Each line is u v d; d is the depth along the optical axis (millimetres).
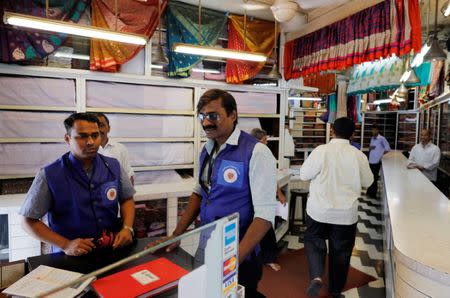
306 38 4738
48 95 3500
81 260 1433
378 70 6438
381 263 3752
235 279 905
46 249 2783
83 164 1689
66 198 1638
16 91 3357
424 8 4184
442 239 1743
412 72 4699
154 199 3242
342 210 2695
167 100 4184
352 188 2762
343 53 4082
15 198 3018
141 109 4020
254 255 1500
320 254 2820
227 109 1519
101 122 2799
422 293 1432
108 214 1763
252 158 1489
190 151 4355
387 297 2727
